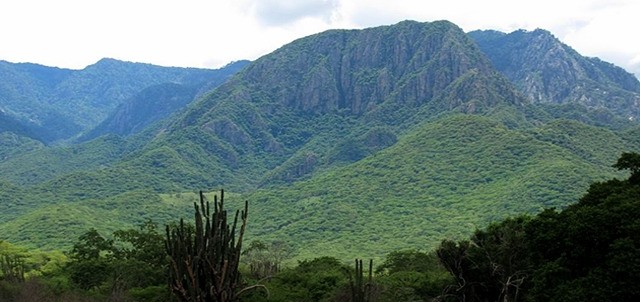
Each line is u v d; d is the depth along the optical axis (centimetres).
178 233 2083
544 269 3278
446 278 5012
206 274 2080
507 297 3578
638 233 2956
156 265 6194
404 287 4925
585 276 3125
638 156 3644
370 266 3003
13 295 4650
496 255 3750
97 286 5909
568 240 3219
